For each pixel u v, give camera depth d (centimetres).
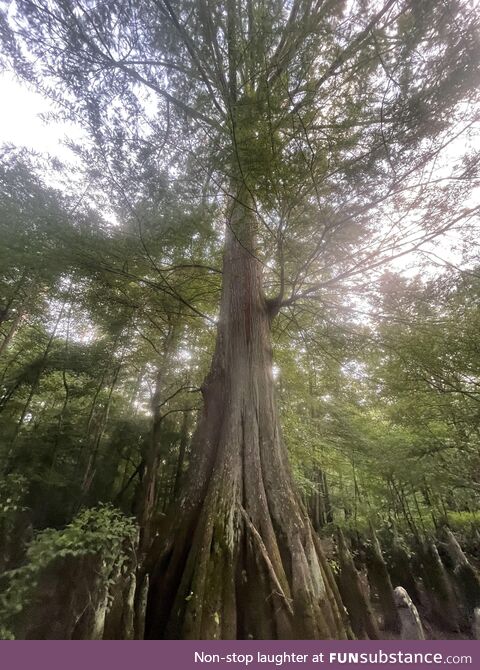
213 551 307
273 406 437
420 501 1077
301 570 300
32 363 810
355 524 882
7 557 409
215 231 451
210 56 334
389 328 557
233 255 575
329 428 891
